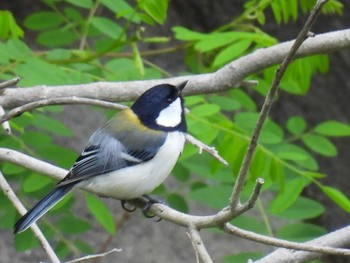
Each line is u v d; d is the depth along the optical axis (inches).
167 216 304.0
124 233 587.2
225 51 392.5
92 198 404.5
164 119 346.3
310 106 563.2
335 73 561.3
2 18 391.5
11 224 414.9
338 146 565.6
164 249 588.1
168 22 569.9
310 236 403.9
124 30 407.5
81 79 392.5
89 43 501.4
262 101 549.3
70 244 435.8
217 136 384.2
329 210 549.3
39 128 451.2
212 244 583.5
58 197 327.3
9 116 287.6
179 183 524.4
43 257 577.3
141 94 364.2
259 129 254.2
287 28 549.3
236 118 417.7
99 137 343.0
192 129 380.2
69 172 332.5
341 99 564.7
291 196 382.6
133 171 338.0
